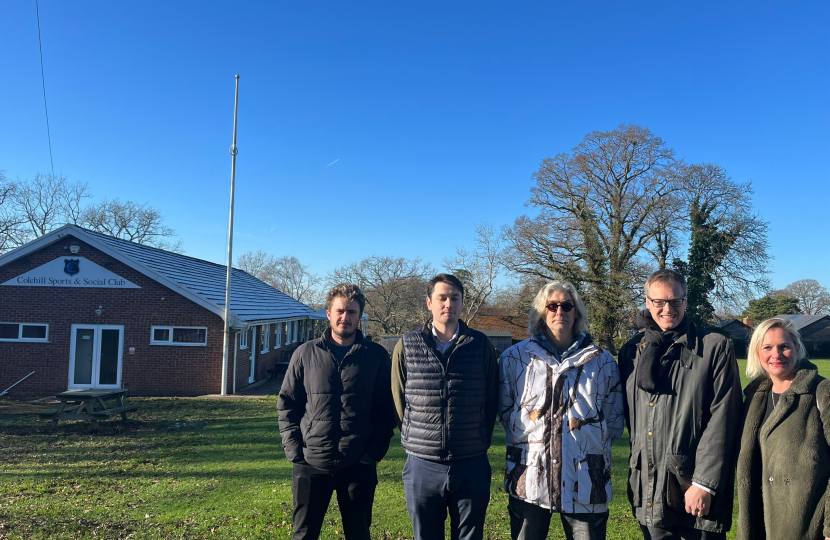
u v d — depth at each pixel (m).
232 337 17.33
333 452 3.63
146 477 6.79
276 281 71.38
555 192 33.09
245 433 10.05
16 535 4.74
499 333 39.50
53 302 16.81
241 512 5.36
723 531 2.99
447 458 3.29
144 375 16.89
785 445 2.80
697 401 3.02
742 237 33.97
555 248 32.69
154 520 5.14
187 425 10.98
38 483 6.47
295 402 3.89
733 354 3.06
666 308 3.21
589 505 3.18
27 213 40.69
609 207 32.47
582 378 3.30
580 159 32.16
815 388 2.82
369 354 3.81
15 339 16.67
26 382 16.59
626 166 32.06
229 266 17.00
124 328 16.92
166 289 17.08
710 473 2.90
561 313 3.38
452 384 3.35
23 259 16.86
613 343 31.81
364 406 3.74
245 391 17.97
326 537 4.66
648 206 30.94
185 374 16.95
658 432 3.10
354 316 3.81
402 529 4.88
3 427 10.60
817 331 52.44
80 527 4.94
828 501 2.65
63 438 9.56
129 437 9.66
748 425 3.00
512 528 3.44
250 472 7.02
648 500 3.12
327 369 3.73
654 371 3.11
